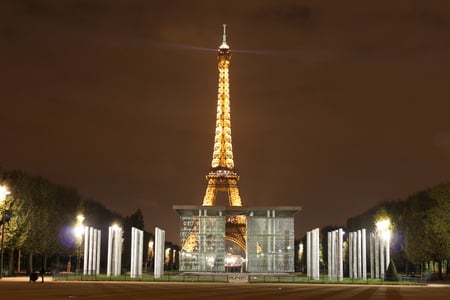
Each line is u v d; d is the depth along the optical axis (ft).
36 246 620.49
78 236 634.43
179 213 616.39
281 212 614.34
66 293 272.72
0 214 501.97
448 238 596.70
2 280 440.45
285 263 609.42
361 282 490.90
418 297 281.54
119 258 563.07
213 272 604.49
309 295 284.20
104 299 234.17
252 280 506.89
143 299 236.22
